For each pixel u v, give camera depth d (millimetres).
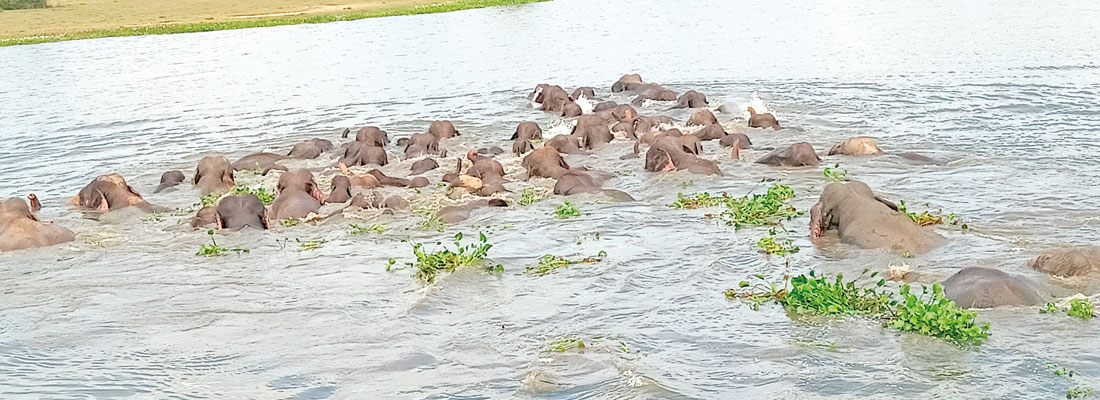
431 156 21438
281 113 28656
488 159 19328
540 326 11250
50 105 31297
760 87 30516
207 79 36531
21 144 25000
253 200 16188
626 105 25062
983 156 19391
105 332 11516
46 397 9688
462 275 13023
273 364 10438
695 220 15531
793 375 9680
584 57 40750
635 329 11039
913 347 10188
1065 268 12062
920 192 16797
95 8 71688
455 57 41750
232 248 14852
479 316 11617
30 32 58000
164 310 12203
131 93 33469
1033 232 14195
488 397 9453
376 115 27875
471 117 27062
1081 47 36031
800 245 13930
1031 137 21141
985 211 15430
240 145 24062
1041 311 10914
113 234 15867
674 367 9992
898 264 12836
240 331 11430
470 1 72000
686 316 11375
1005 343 10164
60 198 18797
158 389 9867
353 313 11867
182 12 68438
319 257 14273
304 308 12102
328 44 48062
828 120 24422
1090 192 16375
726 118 25297
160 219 16844
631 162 19953
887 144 21125
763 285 12320
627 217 15867
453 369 10133
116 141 25047
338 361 10453
